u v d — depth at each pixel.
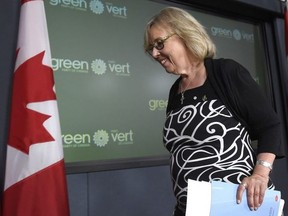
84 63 2.01
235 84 0.89
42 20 1.37
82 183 1.89
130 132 2.14
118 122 2.10
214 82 0.92
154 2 2.38
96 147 1.99
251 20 2.96
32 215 1.23
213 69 0.94
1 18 1.66
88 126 1.98
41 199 1.24
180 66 0.97
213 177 0.87
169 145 0.99
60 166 1.29
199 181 0.83
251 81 0.90
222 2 2.62
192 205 0.79
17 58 1.33
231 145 0.90
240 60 2.82
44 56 1.33
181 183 0.93
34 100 1.28
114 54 2.14
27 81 1.29
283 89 2.93
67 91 1.92
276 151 0.87
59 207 1.27
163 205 2.18
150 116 2.25
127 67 2.19
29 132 1.26
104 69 2.08
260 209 0.85
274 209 0.87
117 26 2.18
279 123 0.90
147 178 2.14
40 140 1.26
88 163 1.93
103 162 1.98
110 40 2.14
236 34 2.83
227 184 0.83
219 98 0.92
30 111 1.27
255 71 2.92
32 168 1.25
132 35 2.24
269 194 0.85
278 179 2.74
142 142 2.19
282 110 2.93
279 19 3.02
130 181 2.07
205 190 0.80
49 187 1.25
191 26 0.95
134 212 2.06
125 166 2.06
